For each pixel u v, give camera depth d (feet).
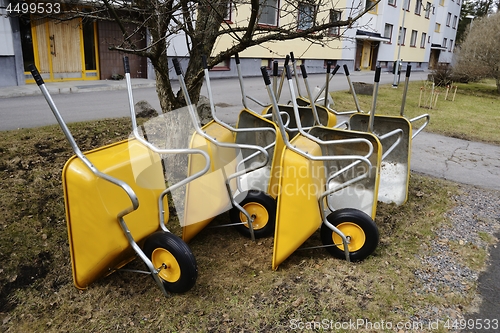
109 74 41.73
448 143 23.98
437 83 61.87
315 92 18.54
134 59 43.21
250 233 10.85
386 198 13.75
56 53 37.29
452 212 13.30
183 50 40.96
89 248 7.86
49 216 11.16
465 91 57.88
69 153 16.19
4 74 33.04
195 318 7.68
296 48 61.31
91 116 24.12
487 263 10.14
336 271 9.36
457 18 136.87
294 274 9.22
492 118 34.22
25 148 16.26
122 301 8.13
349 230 9.77
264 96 36.40
